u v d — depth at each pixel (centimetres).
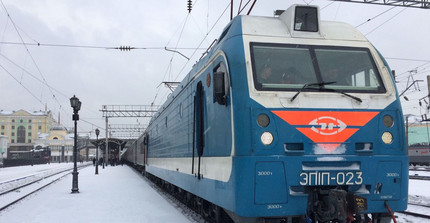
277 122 527
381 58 612
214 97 667
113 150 6800
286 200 518
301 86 560
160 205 1159
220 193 618
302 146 530
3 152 7788
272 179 515
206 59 759
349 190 539
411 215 965
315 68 583
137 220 905
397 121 563
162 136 1397
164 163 1324
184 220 896
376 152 546
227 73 588
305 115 536
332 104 548
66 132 10062
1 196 1609
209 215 847
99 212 1038
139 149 2988
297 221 579
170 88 2284
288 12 617
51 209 1117
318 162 528
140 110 4503
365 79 596
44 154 7888
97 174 3039
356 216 569
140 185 1912
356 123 547
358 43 620
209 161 698
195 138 819
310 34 609
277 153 521
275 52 580
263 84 549
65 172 3775
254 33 592
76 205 1189
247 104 532
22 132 10119
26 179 2808
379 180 541
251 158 514
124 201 1262
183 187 945
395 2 1490
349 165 538
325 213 525
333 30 630
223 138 604
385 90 580
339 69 593
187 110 919
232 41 599
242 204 518
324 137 535
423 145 4734
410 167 4153
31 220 939
